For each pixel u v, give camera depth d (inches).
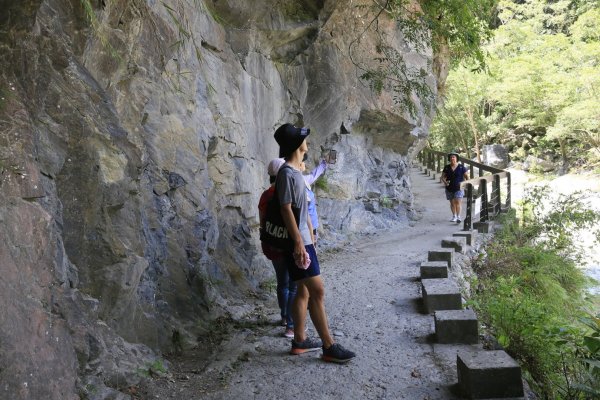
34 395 115.1
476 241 400.8
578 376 195.6
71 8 160.2
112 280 155.9
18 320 115.0
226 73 286.0
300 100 391.2
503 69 1052.5
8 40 123.4
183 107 231.9
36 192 126.5
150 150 205.0
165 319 188.1
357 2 411.8
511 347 204.2
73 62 156.4
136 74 197.6
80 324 139.5
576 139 1062.4
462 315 193.6
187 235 222.1
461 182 490.0
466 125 1219.2
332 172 455.8
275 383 161.3
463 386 150.6
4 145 120.6
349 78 427.8
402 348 187.8
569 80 930.7
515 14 1214.9
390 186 517.0
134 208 173.9
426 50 506.9
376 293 261.9
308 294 182.4
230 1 290.5
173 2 229.0
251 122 314.7
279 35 341.1
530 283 360.2
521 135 1179.9
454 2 383.6
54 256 131.3
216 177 267.3
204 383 161.5
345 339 198.7
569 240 448.8
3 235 115.4
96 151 154.9
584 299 406.9
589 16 984.3
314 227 198.5
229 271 260.7
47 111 143.3
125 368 151.1
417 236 439.8
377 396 151.9
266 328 214.1
